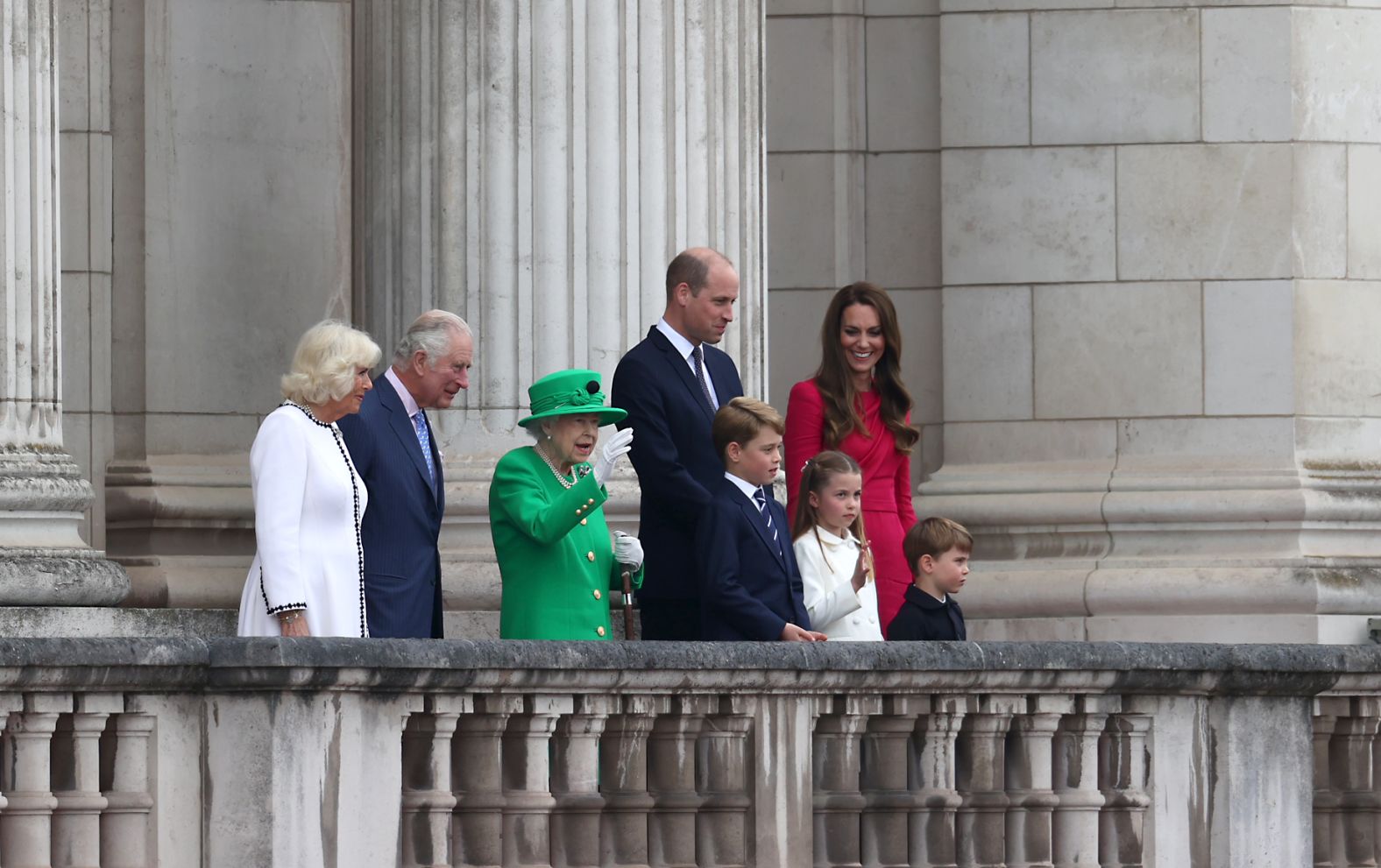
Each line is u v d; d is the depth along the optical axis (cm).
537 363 4775
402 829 3278
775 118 6044
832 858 3653
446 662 3250
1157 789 3975
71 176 5191
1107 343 5781
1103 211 5791
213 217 5294
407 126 4862
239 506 5209
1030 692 3812
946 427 5888
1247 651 4028
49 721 3083
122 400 5216
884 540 4462
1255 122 5741
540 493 3844
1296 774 4103
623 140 4828
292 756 3167
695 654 3469
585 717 3428
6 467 4203
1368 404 5744
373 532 3703
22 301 4259
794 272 6034
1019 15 5856
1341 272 5744
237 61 5322
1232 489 5638
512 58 4806
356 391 3600
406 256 4850
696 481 4044
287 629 3497
